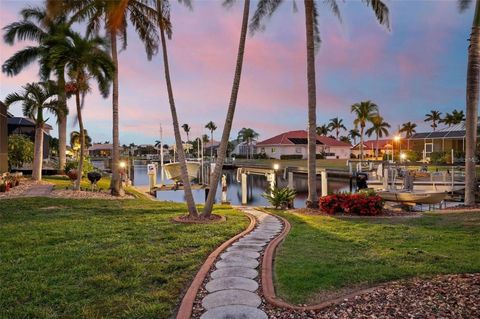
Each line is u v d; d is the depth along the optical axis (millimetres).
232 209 12430
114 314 3576
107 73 15117
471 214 10102
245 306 3732
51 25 17656
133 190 20812
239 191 28844
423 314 3336
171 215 10094
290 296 3947
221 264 5234
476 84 11984
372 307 3578
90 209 11125
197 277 4578
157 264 5141
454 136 40938
